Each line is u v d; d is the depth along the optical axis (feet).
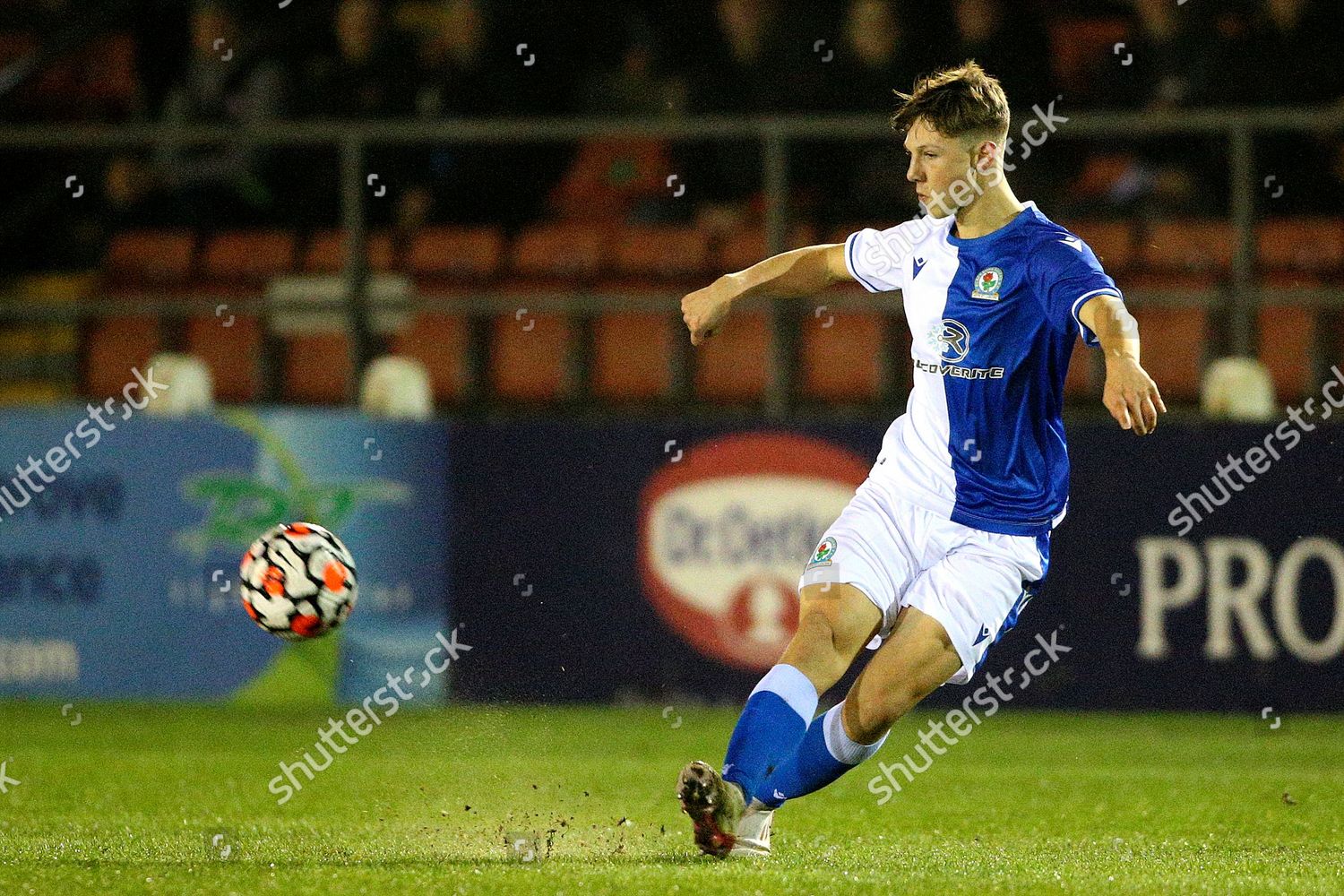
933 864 53.57
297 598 55.21
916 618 52.26
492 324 118.83
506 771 81.82
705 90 131.03
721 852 50.78
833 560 53.01
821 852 57.06
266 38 146.20
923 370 53.88
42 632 107.14
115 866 52.08
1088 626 103.30
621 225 130.31
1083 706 103.14
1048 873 51.37
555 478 106.73
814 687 51.47
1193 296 107.45
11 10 163.53
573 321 115.44
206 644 106.11
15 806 69.67
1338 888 48.91
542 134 109.60
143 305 111.55
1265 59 127.54
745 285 57.21
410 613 106.01
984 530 53.11
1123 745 93.25
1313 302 106.93
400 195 130.93
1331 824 67.15
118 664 106.63
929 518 53.36
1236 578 102.68
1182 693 102.83
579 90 138.62
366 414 106.42
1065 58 148.87
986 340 52.47
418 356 120.78
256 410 106.42
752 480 105.91
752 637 105.70
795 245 123.13
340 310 110.93
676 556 106.22
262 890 47.37
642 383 118.01
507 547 106.42
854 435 105.40
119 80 158.51
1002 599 52.90
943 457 53.36
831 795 74.90
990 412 52.85
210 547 106.32
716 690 105.70
